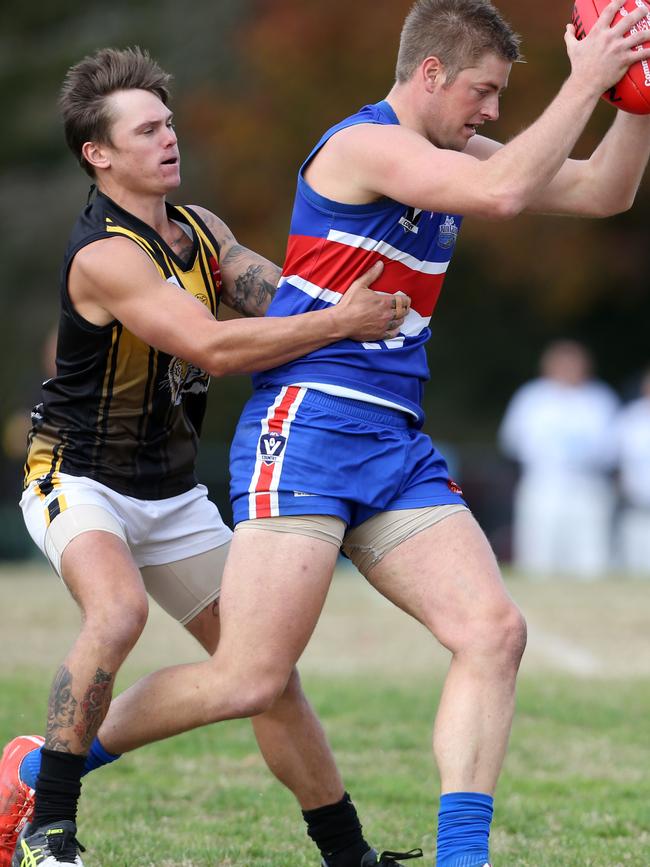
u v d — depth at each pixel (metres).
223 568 15.48
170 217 15.59
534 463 48.28
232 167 87.62
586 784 19.58
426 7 14.05
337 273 14.09
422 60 13.94
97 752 14.38
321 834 14.90
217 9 96.69
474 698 13.31
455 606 13.67
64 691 13.76
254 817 17.77
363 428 14.03
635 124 14.89
